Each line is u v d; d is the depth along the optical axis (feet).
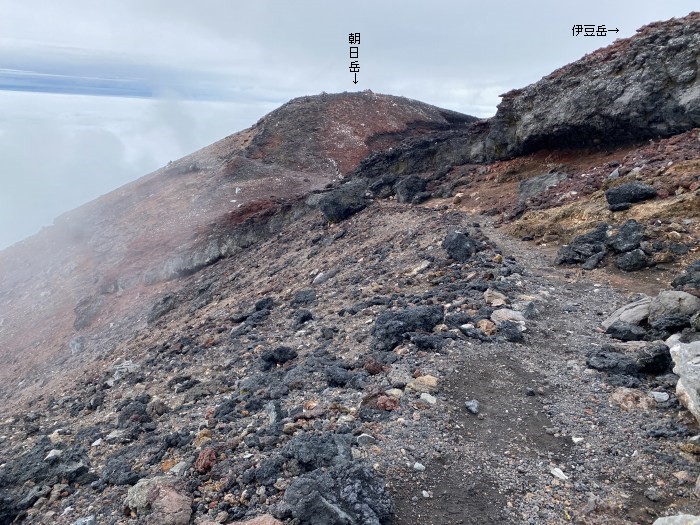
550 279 35.83
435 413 20.16
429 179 80.43
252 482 16.75
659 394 20.15
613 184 47.06
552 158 68.44
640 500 15.23
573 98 63.36
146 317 90.27
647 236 37.29
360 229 69.62
